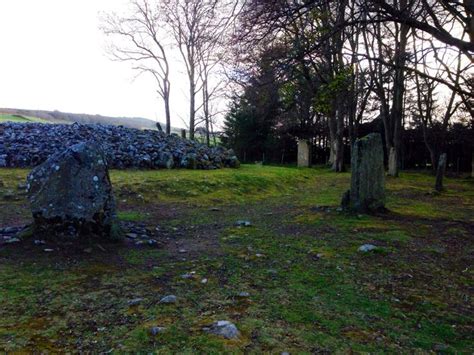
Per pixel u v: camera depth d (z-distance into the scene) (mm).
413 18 7754
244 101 24016
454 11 7699
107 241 5645
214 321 3209
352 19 7746
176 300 3680
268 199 11922
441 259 5473
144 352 2689
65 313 3330
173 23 28906
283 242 6316
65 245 5262
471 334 3264
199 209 9648
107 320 3211
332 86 14148
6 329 2982
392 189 14844
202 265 4945
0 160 12578
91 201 5594
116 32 29703
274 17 6836
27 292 3773
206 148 19156
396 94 20828
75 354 2648
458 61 16281
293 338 2980
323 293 4062
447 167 30531
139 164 14438
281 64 8383
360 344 2951
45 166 5688
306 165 28125
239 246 6051
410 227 7453
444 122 26562
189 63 30016
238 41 7191
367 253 5602
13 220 7242
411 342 3051
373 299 3953
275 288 4156
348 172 22719
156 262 5020
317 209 9602
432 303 3906
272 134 33156
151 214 8672
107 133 16906
